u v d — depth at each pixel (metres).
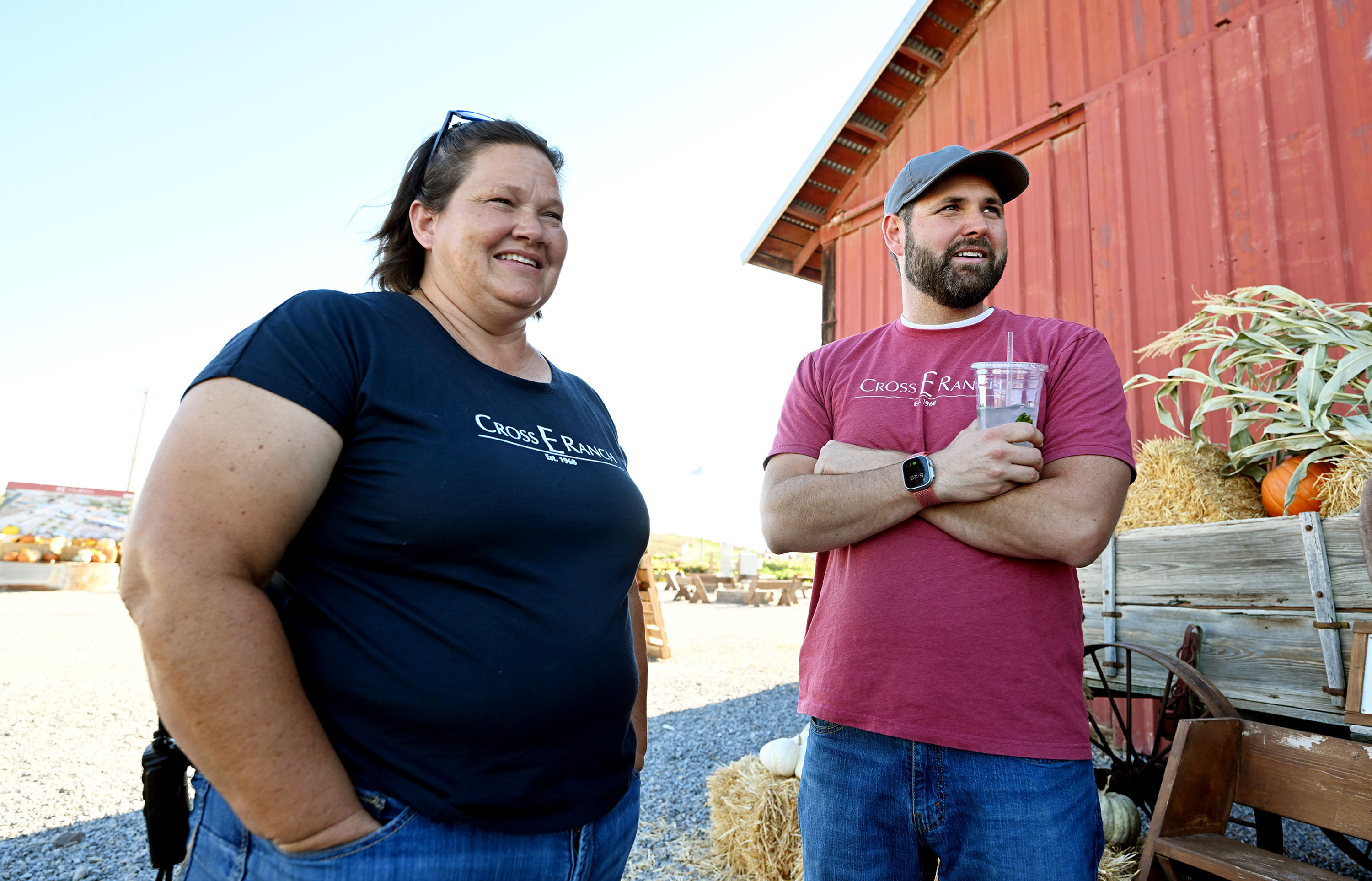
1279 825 2.11
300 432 1.01
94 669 7.14
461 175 1.35
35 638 9.16
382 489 1.06
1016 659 1.52
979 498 1.56
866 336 2.06
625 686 1.28
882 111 6.61
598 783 1.20
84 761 4.30
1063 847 1.42
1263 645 2.35
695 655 8.74
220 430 0.97
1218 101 4.65
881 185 6.71
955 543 1.62
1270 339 2.91
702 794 3.88
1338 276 4.03
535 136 1.44
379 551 1.06
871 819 1.57
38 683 6.39
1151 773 2.71
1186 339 3.25
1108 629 2.85
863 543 1.72
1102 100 5.21
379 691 1.03
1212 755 2.03
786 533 1.78
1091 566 3.00
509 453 1.18
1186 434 4.31
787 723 5.31
